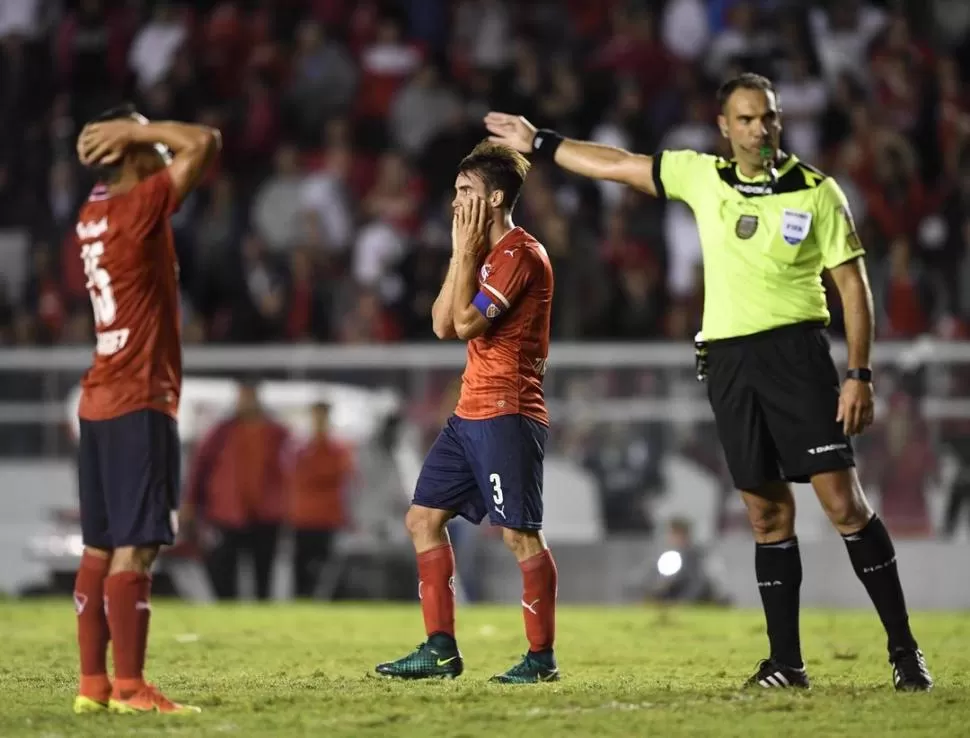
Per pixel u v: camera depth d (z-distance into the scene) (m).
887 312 63.47
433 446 25.28
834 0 77.94
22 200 74.62
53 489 58.22
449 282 25.02
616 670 27.14
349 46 80.62
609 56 76.50
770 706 21.31
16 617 39.25
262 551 55.28
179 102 76.88
